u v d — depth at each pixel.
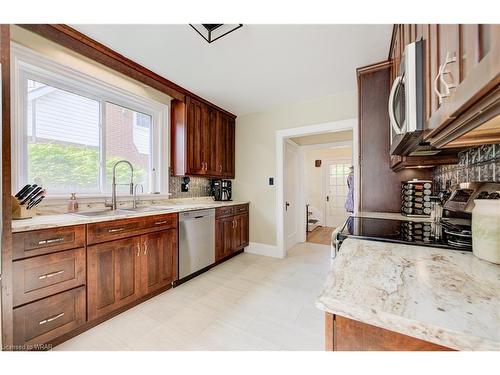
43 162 1.86
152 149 2.78
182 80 2.59
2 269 1.15
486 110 0.52
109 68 2.15
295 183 4.33
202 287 2.38
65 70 1.88
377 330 0.52
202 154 3.13
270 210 3.53
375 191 2.11
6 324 1.17
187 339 1.57
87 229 1.60
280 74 2.43
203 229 2.72
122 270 1.83
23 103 1.72
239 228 3.45
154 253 2.11
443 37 0.67
